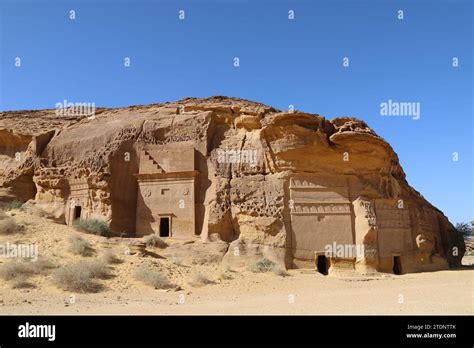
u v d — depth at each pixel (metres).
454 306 16.08
